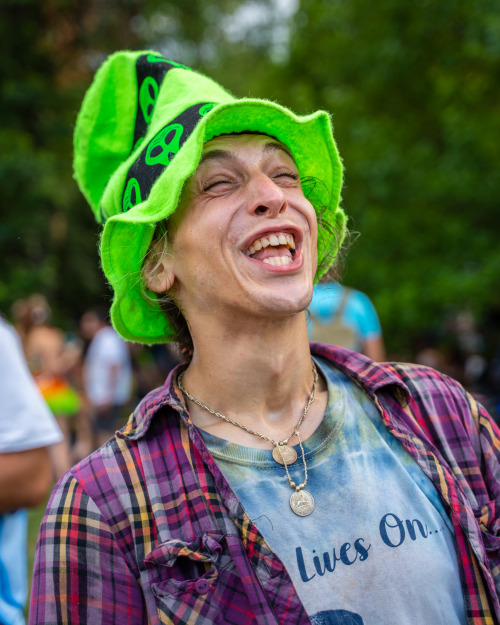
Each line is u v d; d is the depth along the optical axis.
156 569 1.13
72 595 1.13
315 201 1.49
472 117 7.41
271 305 1.18
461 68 7.79
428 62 8.02
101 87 1.52
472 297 7.21
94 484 1.20
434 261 7.69
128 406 8.38
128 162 1.37
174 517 1.16
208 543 1.12
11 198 9.73
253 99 1.19
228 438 1.25
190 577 1.12
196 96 1.32
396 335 8.52
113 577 1.14
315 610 1.10
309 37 10.02
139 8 11.16
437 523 1.21
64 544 1.16
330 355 1.43
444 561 1.18
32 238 10.29
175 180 1.16
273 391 1.28
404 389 1.33
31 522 4.49
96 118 1.53
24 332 5.74
